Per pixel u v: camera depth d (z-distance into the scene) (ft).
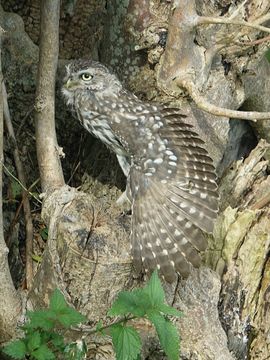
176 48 35.86
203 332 34.65
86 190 39.06
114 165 38.47
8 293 33.40
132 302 29.17
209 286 35.22
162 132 34.17
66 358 32.01
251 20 37.99
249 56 38.86
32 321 29.68
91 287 32.27
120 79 37.91
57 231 32.22
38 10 39.96
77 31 40.16
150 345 33.81
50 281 32.68
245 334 37.52
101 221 32.63
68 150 40.42
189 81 35.40
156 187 33.50
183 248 33.50
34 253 37.96
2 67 39.01
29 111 39.65
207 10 37.47
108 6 37.93
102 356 32.99
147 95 37.24
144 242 32.91
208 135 37.83
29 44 39.70
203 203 33.71
